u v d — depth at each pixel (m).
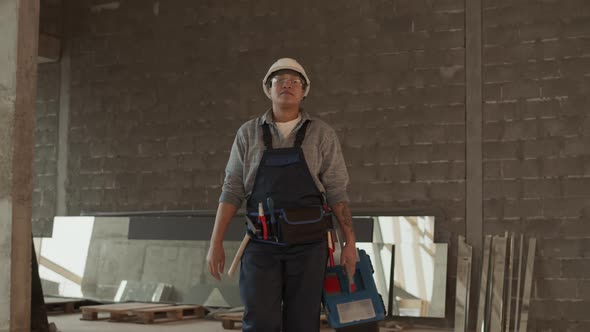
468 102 6.70
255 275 3.12
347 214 3.24
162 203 7.73
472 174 6.64
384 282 6.59
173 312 6.64
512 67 6.59
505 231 6.50
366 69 7.05
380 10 7.04
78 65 8.24
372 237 6.71
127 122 7.97
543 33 6.52
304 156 3.15
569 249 6.31
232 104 7.53
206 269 7.16
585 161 6.32
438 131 6.78
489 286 6.46
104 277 7.57
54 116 8.33
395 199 6.87
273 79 3.21
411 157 6.85
